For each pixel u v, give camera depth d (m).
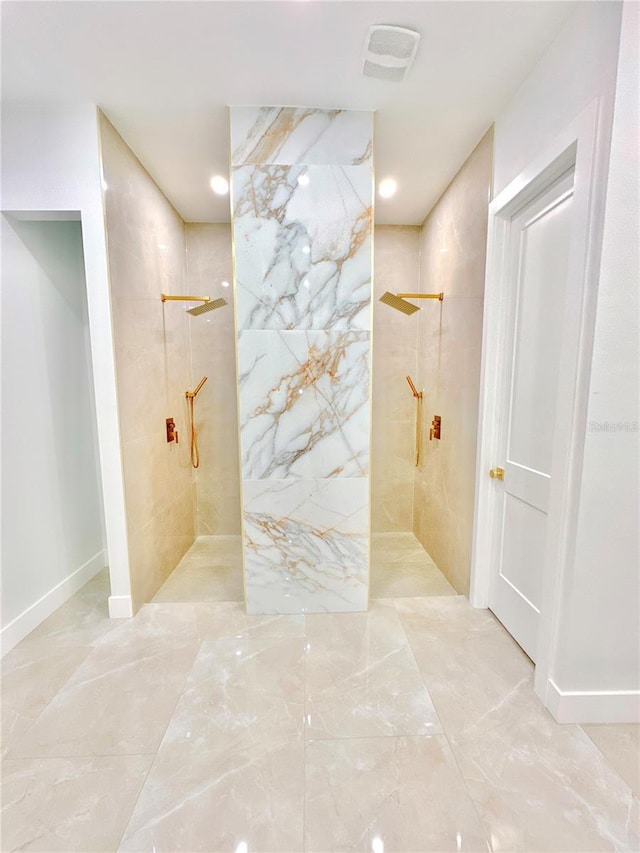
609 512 1.19
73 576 2.15
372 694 1.40
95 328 1.72
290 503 1.82
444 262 2.32
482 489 1.88
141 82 1.47
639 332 1.12
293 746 1.20
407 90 1.52
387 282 2.79
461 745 1.21
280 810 1.03
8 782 1.11
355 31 1.26
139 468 1.99
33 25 1.21
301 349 1.72
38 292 1.91
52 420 2.01
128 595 1.89
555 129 1.29
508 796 1.06
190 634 1.76
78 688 1.44
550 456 1.46
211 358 2.82
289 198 1.64
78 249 2.21
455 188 2.14
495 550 1.88
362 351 1.73
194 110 1.63
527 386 1.60
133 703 1.37
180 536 2.58
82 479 2.25
